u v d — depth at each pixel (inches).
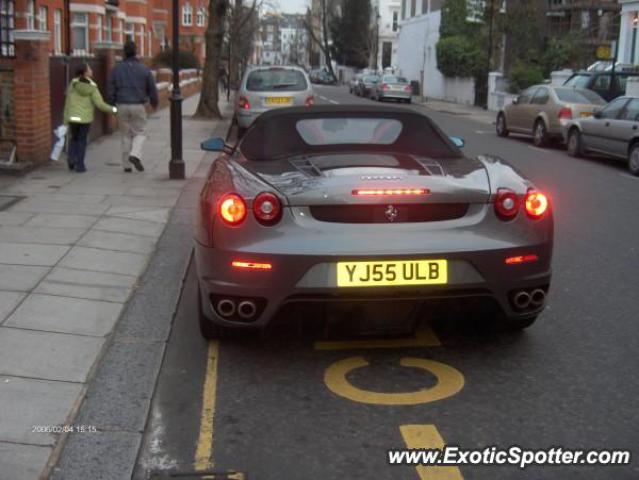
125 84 461.4
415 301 172.6
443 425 157.3
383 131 221.6
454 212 176.6
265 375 182.4
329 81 3339.1
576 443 149.9
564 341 204.4
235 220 171.9
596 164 615.2
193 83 1652.3
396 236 170.6
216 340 203.3
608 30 1592.0
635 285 256.5
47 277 246.8
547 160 634.2
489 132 954.1
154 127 821.9
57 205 358.9
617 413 162.7
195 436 152.7
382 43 3366.1
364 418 160.4
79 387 171.3
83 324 209.0
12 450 142.9
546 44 1557.6
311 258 167.5
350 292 168.6
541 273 181.3
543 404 166.9
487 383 177.8
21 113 451.5
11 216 331.3
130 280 250.4
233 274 171.5
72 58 566.6
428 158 207.8
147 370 183.5
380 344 201.9
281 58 6136.8
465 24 1796.3
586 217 377.4
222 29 950.4
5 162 444.5
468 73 1700.3
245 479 136.9
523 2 1512.1
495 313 183.9
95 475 137.6
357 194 170.6
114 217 338.3
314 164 194.2
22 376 174.6
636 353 196.2
